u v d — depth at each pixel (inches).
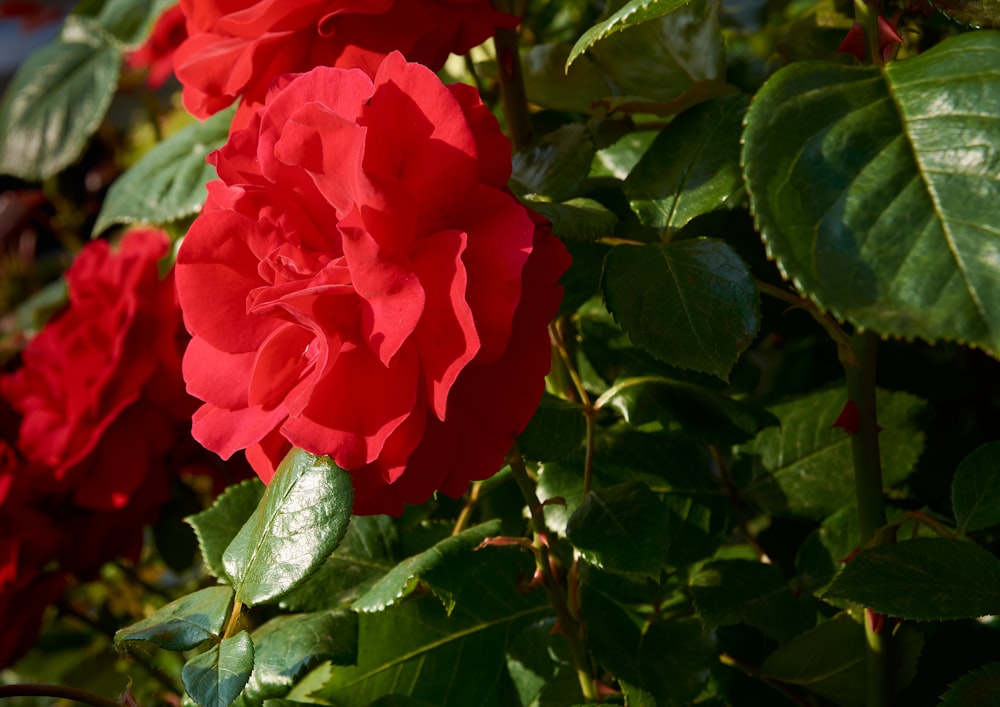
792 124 18.3
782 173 18.1
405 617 22.7
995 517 20.5
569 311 22.6
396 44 20.7
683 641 21.9
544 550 20.9
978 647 22.9
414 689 22.7
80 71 37.2
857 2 19.9
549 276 19.6
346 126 18.6
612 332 24.3
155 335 26.7
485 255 19.0
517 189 22.0
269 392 19.5
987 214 17.4
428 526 23.1
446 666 22.8
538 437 21.5
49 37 68.3
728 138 20.9
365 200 18.6
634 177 21.2
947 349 26.7
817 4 25.5
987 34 18.3
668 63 23.4
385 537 23.0
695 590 22.3
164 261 27.9
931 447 24.2
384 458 19.2
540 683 22.8
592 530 20.6
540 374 19.5
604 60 23.5
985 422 27.2
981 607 19.4
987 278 17.1
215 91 21.0
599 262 22.7
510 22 21.4
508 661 22.9
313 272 19.5
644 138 24.7
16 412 28.8
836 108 18.3
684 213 20.7
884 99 18.3
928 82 18.2
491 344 18.9
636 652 21.8
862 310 17.4
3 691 19.7
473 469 19.7
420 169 19.1
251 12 20.4
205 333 19.7
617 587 23.2
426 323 18.8
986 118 17.7
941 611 19.4
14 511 26.6
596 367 24.3
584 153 21.9
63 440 26.5
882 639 21.0
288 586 19.3
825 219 17.8
